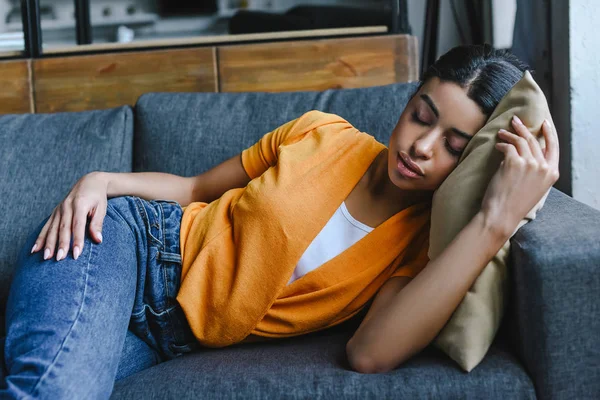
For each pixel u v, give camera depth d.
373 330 0.92
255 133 1.51
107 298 0.95
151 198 1.28
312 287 1.09
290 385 0.89
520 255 0.89
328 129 1.21
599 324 0.84
